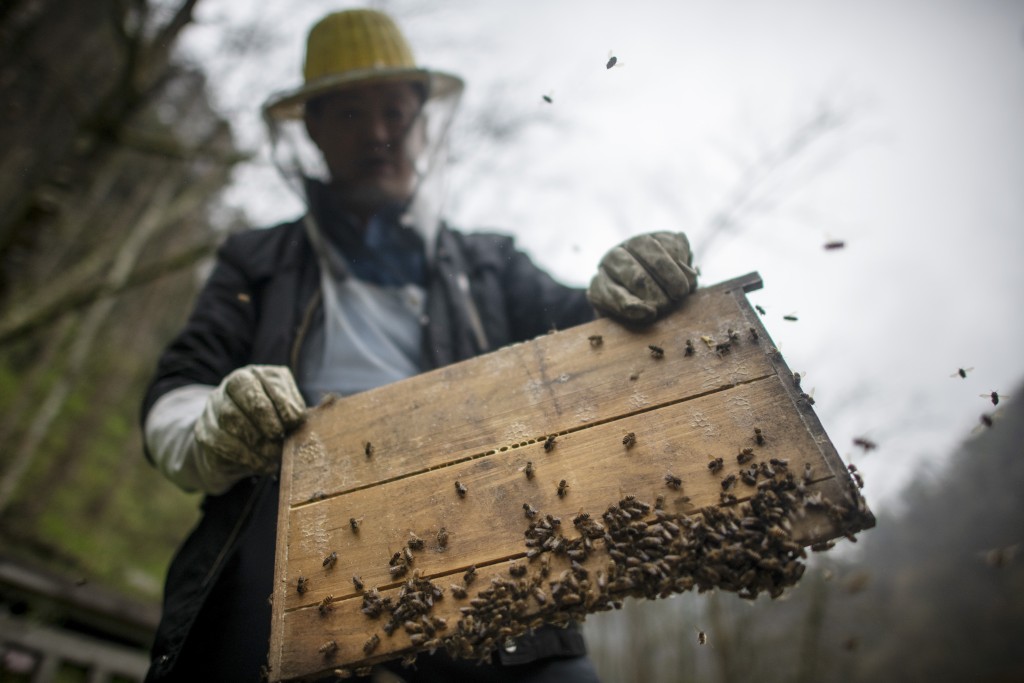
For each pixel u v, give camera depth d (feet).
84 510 42.01
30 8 27.20
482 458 6.15
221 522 7.25
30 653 16.79
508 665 6.60
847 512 5.16
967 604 52.90
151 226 39.99
